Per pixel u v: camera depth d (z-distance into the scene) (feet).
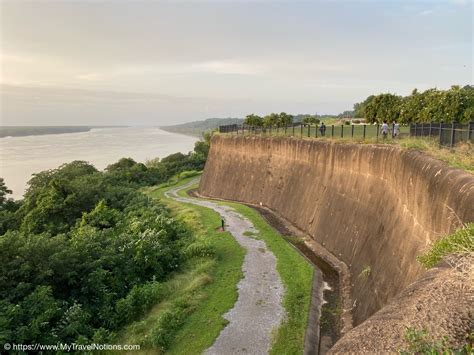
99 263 62.49
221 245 85.05
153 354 45.14
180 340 47.62
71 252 60.80
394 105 102.47
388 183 63.00
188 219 112.98
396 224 53.83
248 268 70.64
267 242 86.99
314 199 100.58
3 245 56.54
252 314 53.16
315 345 46.60
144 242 71.72
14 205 132.16
